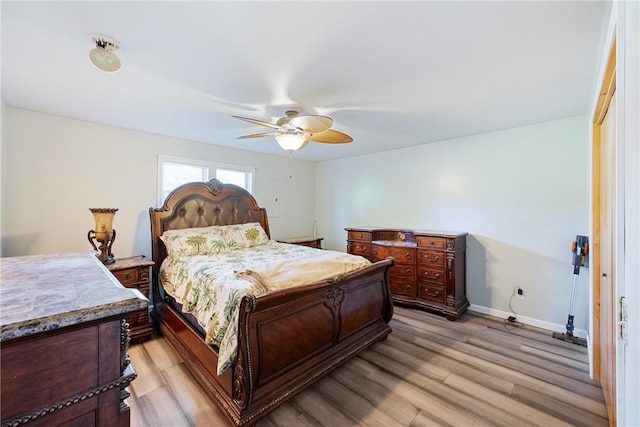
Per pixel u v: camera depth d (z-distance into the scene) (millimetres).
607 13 1271
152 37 1484
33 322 653
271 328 1749
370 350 2527
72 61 1740
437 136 3525
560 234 2910
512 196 3201
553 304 2957
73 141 2871
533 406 1806
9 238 2539
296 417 1719
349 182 4930
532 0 1205
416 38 1490
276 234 4816
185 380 2076
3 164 2461
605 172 1839
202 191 3617
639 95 606
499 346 2604
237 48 1590
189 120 2889
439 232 3574
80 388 746
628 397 647
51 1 1205
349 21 1354
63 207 2826
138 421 1672
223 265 2445
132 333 2613
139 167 3311
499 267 3307
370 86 2076
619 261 764
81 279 1004
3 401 638
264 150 4359
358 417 1719
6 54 1657
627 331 657
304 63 1747
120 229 3189
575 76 1906
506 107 2514
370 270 2479
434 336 2809
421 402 1848
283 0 1206
